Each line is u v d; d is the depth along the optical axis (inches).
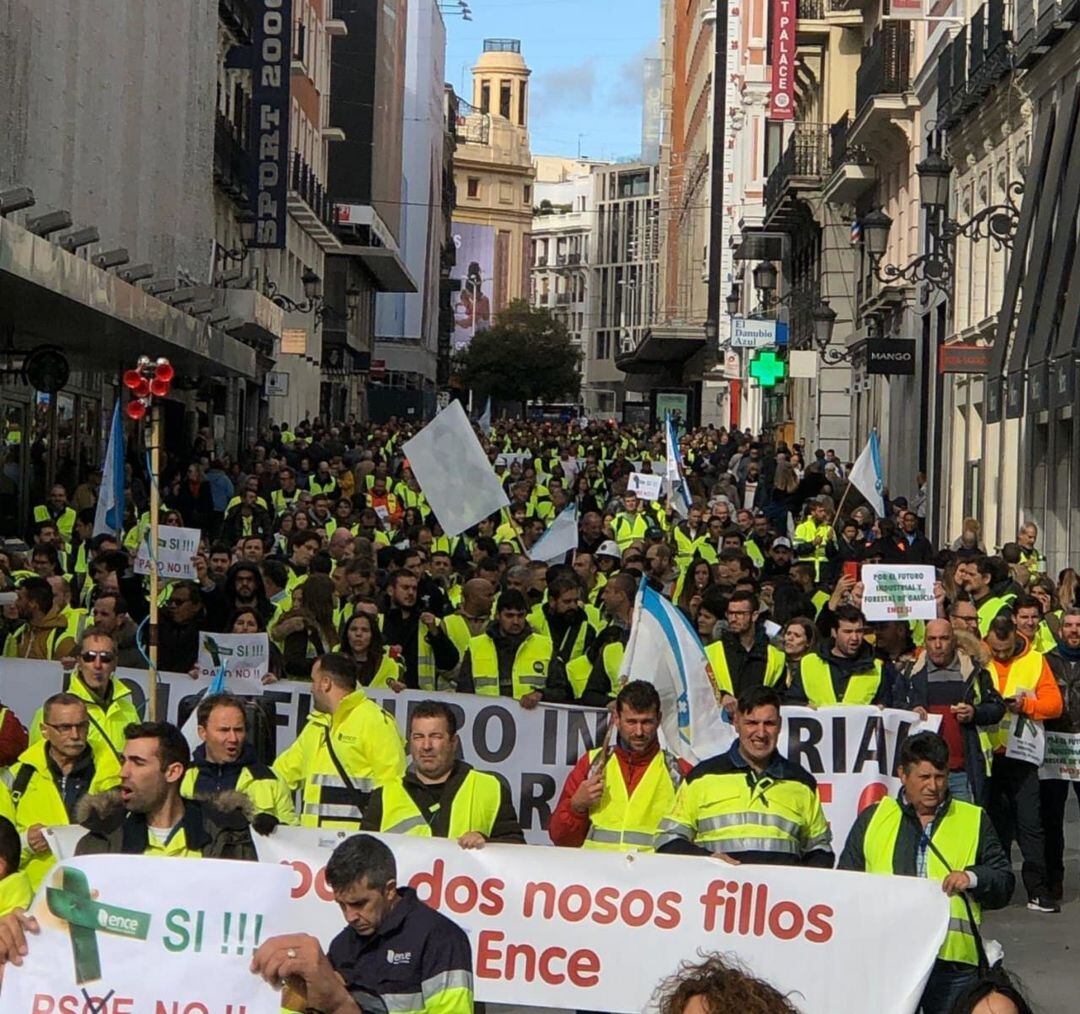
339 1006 211.3
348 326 3312.0
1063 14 1088.8
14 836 282.0
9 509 1259.2
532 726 463.8
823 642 500.7
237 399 2223.2
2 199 842.2
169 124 1617.9
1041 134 1197.7
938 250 1301.7
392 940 258.1
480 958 327.6
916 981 322.0
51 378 1145.4
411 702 469.1
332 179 3622.0
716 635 577.3
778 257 2596.0
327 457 1669.5
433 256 4923.7
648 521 1043.9
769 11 2741.1
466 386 5516.7
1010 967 449.4
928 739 331.6
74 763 365.7
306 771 383.6
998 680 514.3
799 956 323.6
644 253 7130.9
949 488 1540.4
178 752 301.3
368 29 3619.6
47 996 253.4
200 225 1784.0
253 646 494.3
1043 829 526.0
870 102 1753.2
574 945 327.6
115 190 1401.3
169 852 303.0
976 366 1257.4
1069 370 1039.6
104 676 400.2
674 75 5002.5
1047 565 1193.4
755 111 3011.8
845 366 2140.7
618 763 359.9
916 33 1733.5
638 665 371.9
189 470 1228.5
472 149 7765.8
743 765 340.5
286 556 820.0
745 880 325.1
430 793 339.0
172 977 254.1
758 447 1918.1
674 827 341.1
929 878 326.6
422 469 644.7
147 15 1505.9
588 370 7573.8
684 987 164.7
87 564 780.0
